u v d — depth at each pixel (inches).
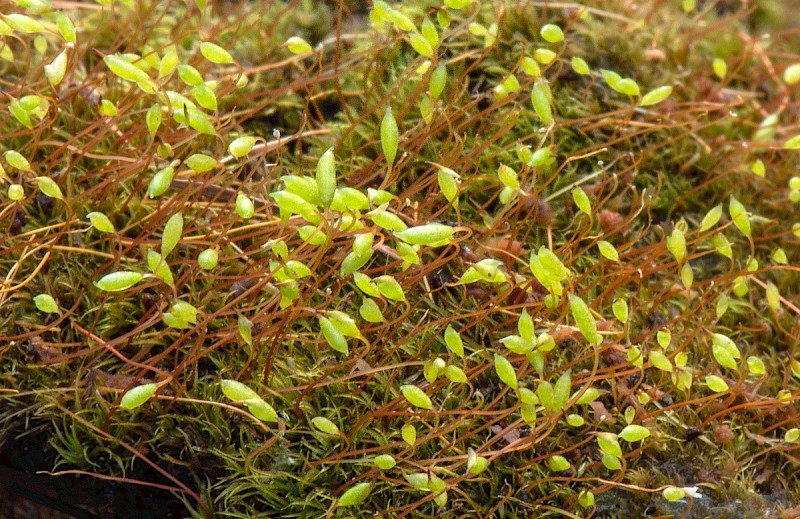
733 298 4.6
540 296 4.3
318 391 4.1
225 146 4.4
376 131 4.6
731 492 4.1
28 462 4.1
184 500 4.0
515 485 4.1
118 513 4.1
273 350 4.1
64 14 4.0
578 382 4.1
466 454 4.1
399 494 4.0
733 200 4.3
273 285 4.1
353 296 4.3
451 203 4.0
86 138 4.5
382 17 4.1
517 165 4.6
